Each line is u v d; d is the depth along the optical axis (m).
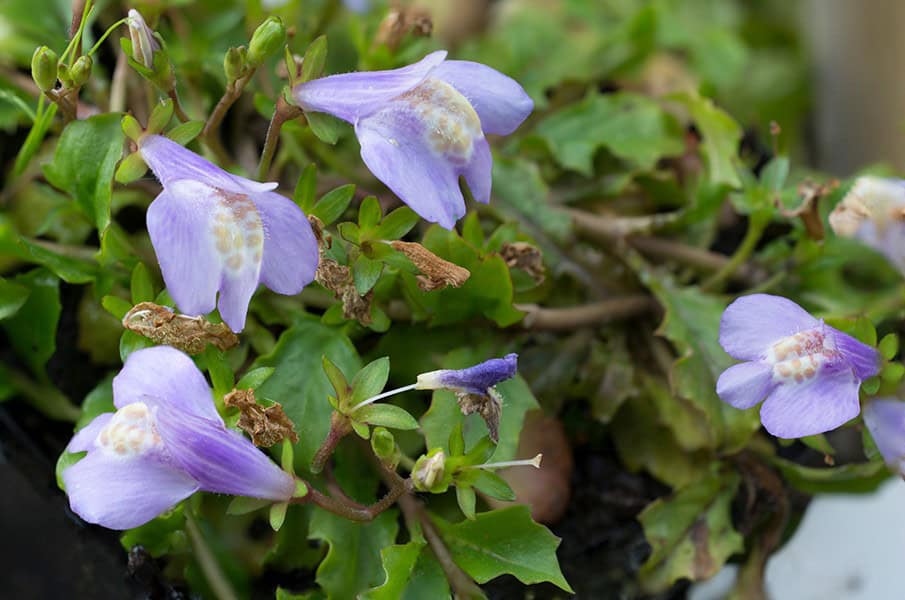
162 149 0.21
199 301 0.20
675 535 0.23
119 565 0.23
